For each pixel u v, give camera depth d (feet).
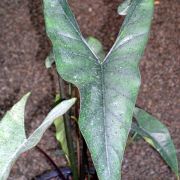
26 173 2.77
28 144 1.46
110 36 3.67
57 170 2.37
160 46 3.62
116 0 4.01
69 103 1.45
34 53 3.59
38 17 3.86
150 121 1.94
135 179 2.74
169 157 1.97
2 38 3.72
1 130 1.45
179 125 3.05
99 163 1.39
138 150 2.91
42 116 3.09
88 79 1.42
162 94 3.26
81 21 3.83
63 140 2.19
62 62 1.42
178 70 3.44
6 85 3.34
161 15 3.87
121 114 1.41
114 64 1.45
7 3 4.01
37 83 3.34
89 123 1.39
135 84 1.43
